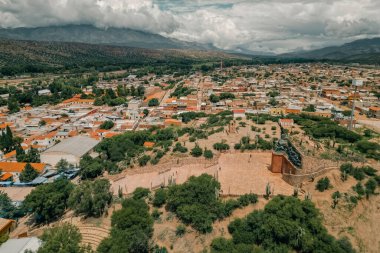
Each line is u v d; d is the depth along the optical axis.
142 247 84.50
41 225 111.31
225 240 86.06
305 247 80.75
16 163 163.00
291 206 88.38
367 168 107.56
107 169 159.88
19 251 84.19
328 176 105.69
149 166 148.25
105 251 78.75
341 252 78.19
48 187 114.75
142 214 92.81
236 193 105.19
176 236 91.38
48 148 186.25
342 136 153.50
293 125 184.00
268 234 85.38
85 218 103.81
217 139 165.62
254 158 140.75
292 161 117.56
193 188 98.94
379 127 185.88
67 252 76.38
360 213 93.50
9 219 114.69
